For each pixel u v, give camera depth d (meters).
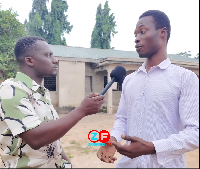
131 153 1.15
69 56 11.53
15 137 1.31
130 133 1.47
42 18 11.98
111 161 1.48
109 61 10.88
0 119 1.29
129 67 11.38
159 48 1.39
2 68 8.88
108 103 11.66
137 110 1.43
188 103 1.25
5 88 1.25
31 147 1.23
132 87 1.50
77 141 5.63
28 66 1.45
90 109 1.24
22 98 1.23
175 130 1.32
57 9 12.17
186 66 7.26
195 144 1.17
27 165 1.29
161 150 1.15
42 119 1.38
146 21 1.35
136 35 1.42
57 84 11.70
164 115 1.33
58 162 1.48
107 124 8.33
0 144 1.36
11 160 1.34
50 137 1.18
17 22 8.98
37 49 1.43
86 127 7.65
